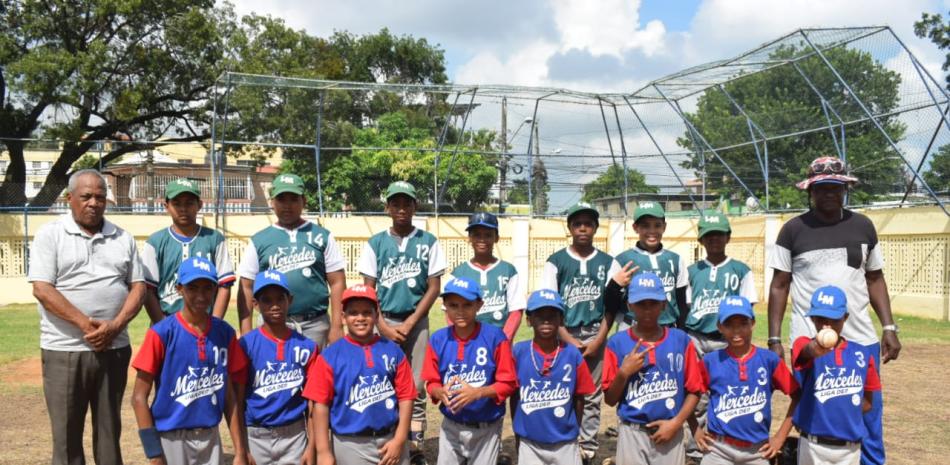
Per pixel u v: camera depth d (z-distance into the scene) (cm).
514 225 1878
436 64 3566
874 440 482
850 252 484
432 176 2206
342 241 1822
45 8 2130
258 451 459
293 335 471
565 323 580
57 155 2805
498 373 463
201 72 2356
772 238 1703
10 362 959
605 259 587
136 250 493
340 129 1925
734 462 456
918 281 1459
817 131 1695
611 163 2036
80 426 468
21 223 1694
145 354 423
